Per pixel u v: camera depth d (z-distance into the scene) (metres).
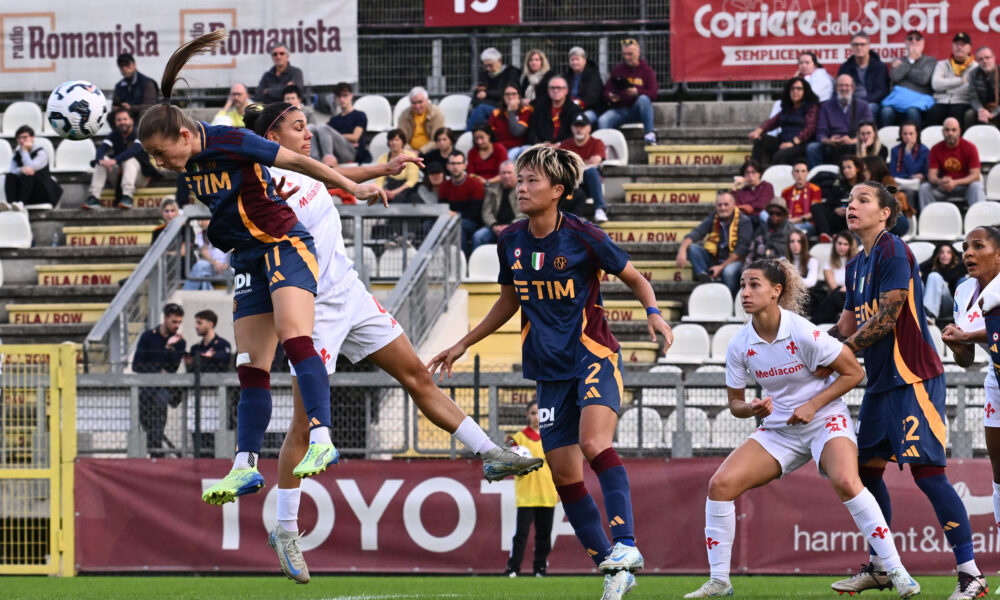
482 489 23.64
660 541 23.25
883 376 15.31
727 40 40.22
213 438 24.91
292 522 13.80
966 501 22.53
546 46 43.97
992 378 16.12
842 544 22.80
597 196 35.66
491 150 35.94
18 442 24.41
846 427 14.77
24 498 24.34
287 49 41.41
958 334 15.76
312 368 11.63
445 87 43.81
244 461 12.13
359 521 23.83
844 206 32.34
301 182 13.25
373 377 24.42
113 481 24.20
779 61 40.00
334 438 24.89
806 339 14.48
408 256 30.58
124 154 38.09
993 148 36.72
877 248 15.36
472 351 31.69
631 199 37.47
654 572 23.17
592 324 13.40
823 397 14.41
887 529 14.49
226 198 11.82
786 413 14.95
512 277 14.02
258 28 42.00
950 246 30.25
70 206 40.06
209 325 27.30
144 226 37.25
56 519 24.11
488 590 19.09
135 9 42.38
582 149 36.44
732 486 14.98
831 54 39.69
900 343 15.20
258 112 13.98
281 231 11.96
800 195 33.78
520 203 13.20
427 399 13.75
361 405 24.86
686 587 19.30
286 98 37.44
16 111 42.19
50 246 37.59
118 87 40.81
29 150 38.62
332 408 24.97
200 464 24.08
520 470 13.52
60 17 42.62
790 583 20.52
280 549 13.78
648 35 43.03
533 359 13.62
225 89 43.16
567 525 23.62
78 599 17.81
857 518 14.60
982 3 38.78
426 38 43.66
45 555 24.61
